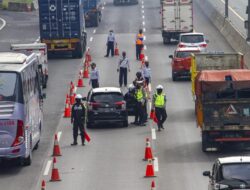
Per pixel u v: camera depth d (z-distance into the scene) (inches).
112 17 6284.5
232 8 6077.8
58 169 2092.8
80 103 2381.9
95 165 2129.7
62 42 4269.2
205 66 2866.6
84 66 3747.5
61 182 1952.5
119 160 2183.8
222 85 2172.7
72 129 2635.3
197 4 6894.7
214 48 4493.1
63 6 4244.6
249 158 1589.6
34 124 2245.3
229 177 1535.4
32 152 2300.7
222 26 5187.0
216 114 2187.5
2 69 2038.6
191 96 3196.4
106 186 1897.1
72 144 2393.0
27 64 2159.2
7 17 6122.1
